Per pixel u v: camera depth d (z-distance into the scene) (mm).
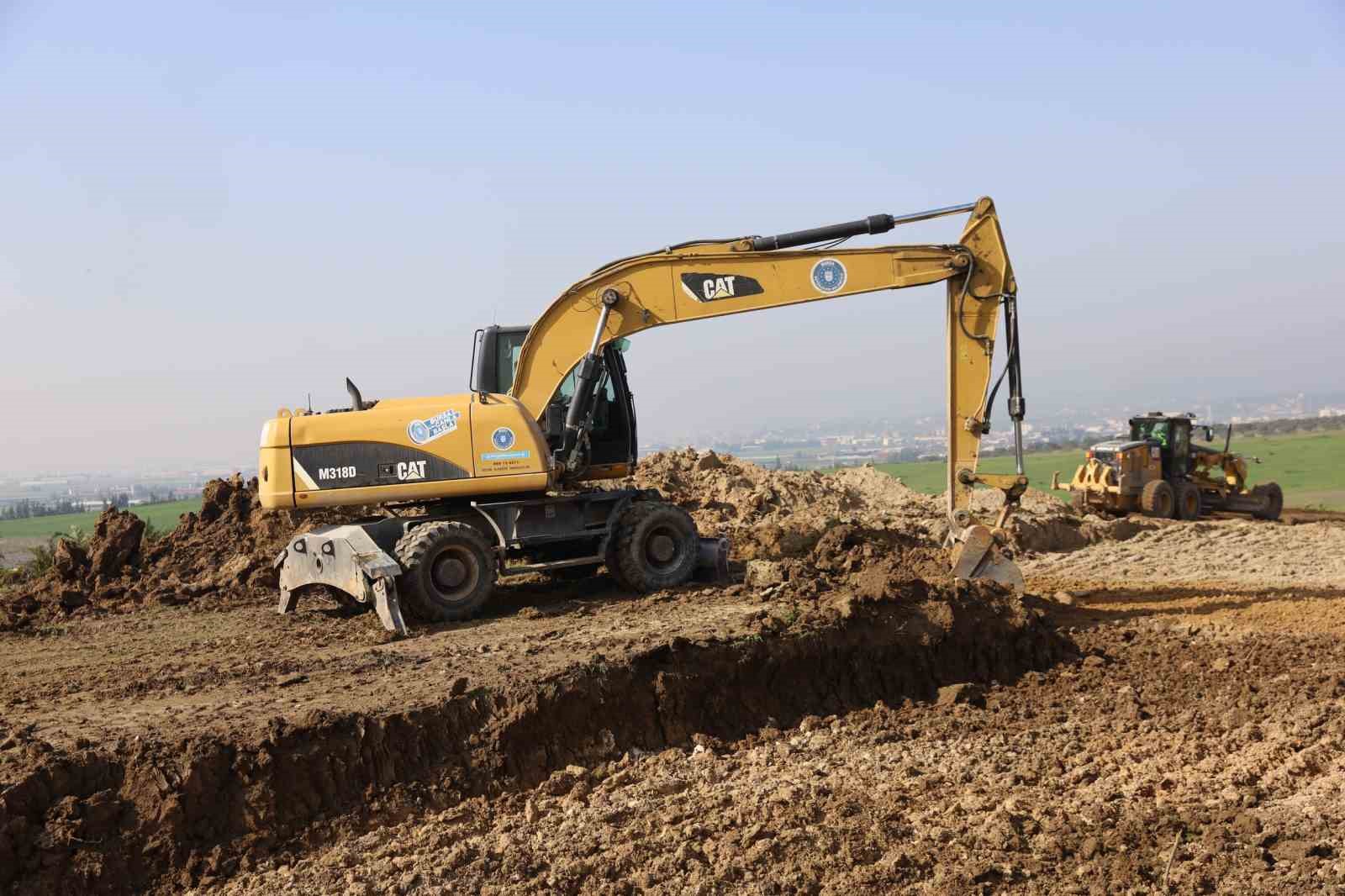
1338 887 5977
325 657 9688
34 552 17297
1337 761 7848
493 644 9898
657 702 8719
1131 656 10789
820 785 7551
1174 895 6004
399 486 11711
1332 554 17406
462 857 6559
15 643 11250
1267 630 11492
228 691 8586
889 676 9906
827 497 20859
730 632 9602
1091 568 16375
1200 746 8320
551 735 8094
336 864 6516
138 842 6500
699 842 6715
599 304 12703
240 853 6621
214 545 15484
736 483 20609
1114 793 7461
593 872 6402
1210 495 26328
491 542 12219
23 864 6168
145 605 13211
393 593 10867
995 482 11852
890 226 12250
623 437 13344
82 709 8203
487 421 11906
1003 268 12023
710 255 12625
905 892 6156
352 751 7352
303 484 11609
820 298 12430
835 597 10641
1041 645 10688
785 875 6301
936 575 11570
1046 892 6125
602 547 12586
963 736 8781
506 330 13195
